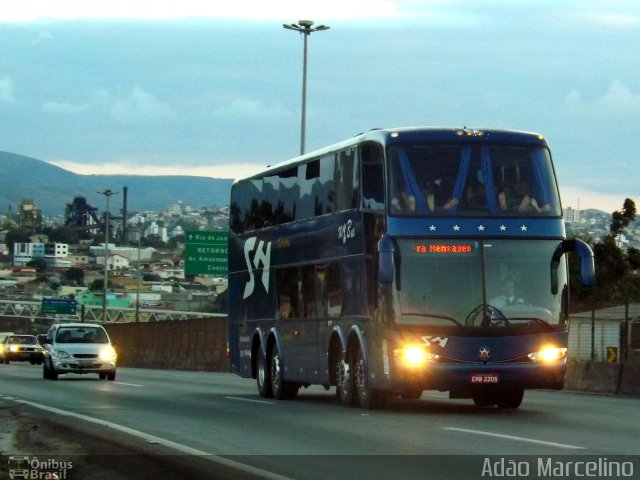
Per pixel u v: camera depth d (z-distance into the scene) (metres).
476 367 48.41
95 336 94.38
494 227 49.41
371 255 50.88
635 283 117.25
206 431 42.81
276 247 64.50
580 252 49.50
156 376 104.31
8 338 177.75
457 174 49.84
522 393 54.06
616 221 118.62
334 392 75.94
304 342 60.06
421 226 49.06
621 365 69.62
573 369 74.69
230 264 74.19
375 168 50.88
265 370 65.69
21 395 65.88
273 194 65.75
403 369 48.47
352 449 36.34
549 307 49.25
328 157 56.97
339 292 55.19
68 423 44.66
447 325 48.53
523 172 50.34
